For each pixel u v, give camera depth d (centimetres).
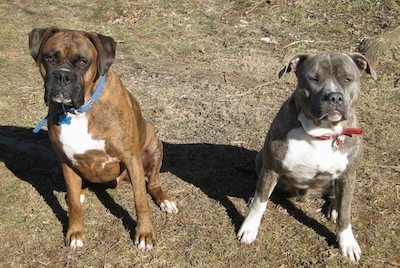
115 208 272
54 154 309
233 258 246
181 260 245
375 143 315
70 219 253
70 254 247
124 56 407
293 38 432
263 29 447
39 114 341
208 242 254
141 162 254
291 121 237
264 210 253
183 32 444
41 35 240
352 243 247
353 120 237
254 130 328
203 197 279
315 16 461
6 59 402
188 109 347
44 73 237
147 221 252
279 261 245
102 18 473
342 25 446
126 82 374
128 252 248
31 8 488
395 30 411
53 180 290
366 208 272
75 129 240
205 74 385
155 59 405
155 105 350
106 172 256
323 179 243
